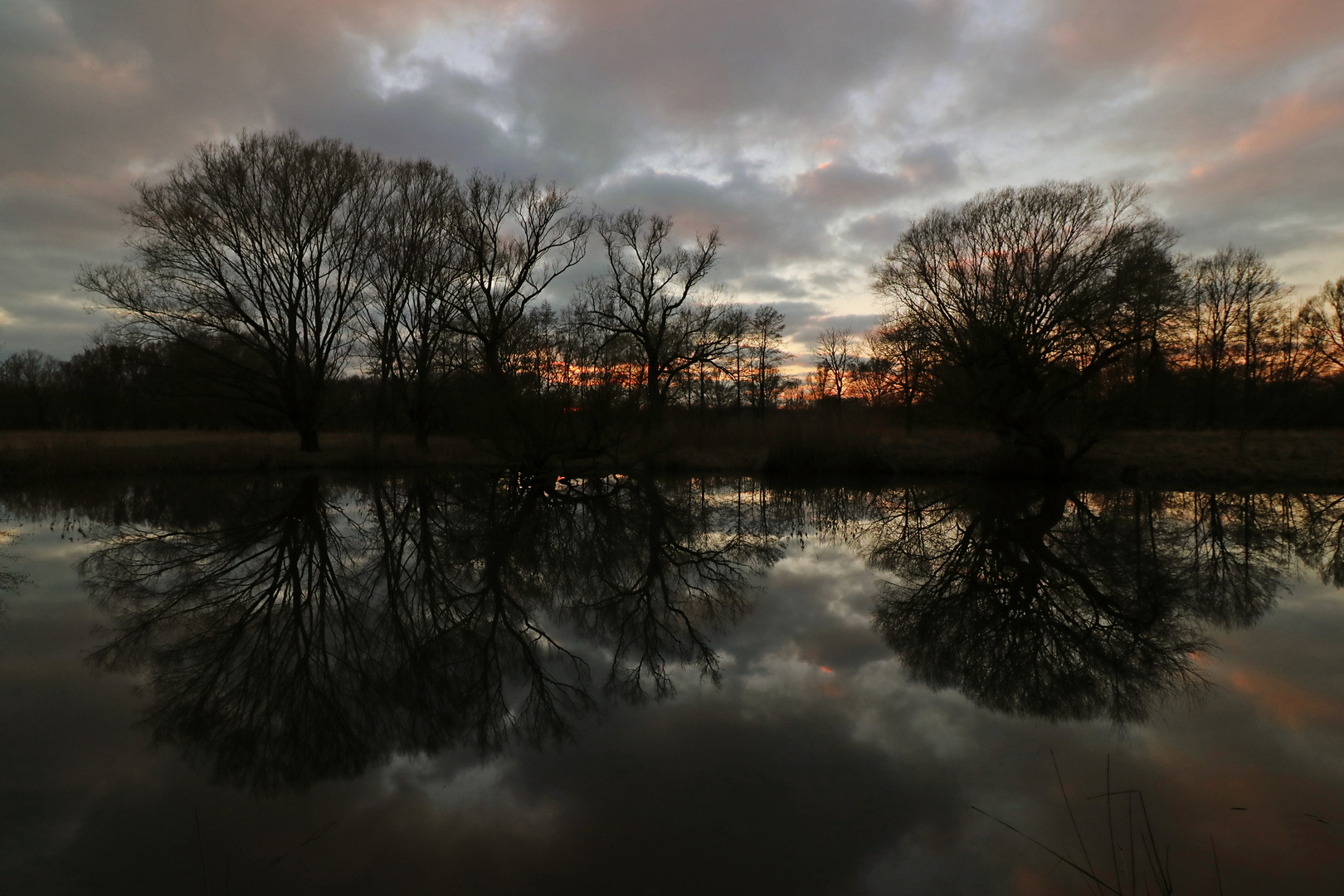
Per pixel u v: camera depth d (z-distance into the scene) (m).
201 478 21.00
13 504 15.12
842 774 3.76
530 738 4.25
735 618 6.96
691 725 4.43
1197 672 5.35
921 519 13.75
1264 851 3.02
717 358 32.56
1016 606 7.35
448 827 3.25
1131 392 18.00
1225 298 39.56
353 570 9.10
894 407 26.61
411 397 31.58
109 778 3.74
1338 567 9.13
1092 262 19.94
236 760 3.95
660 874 2.88
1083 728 4.36
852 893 2.74
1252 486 18.47
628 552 10.41
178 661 5.68
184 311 22.70
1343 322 36.38
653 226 30.45
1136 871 2.88
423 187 24.95
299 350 25.95
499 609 7.32
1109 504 15.32
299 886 2.81
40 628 6.60
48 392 50.78
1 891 2.77
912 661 5.66
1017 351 18.34
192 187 22.25
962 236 23.00
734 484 20.45
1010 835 3.17
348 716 4.59
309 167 23.36
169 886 2.81
